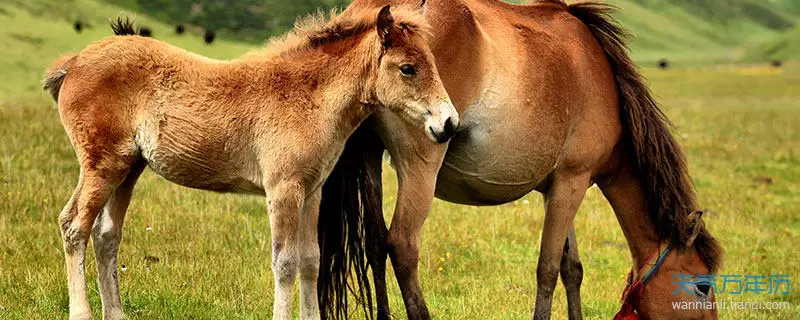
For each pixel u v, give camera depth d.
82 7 45.78
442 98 6.97
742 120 31.36
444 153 7.54
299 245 7.29
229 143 7.11
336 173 7.80
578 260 8.93
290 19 50.81
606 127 8.43
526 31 7.97
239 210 12.25
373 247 7.88
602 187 8.87
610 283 10.91
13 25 36.38
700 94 50.94
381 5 7.69
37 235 10.26
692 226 8.30
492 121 7.62
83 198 7.24
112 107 7.23
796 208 16.27
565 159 8.25
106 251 7.58
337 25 7.23
